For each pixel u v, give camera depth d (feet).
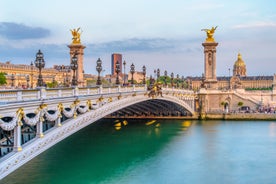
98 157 256.52
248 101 562.25
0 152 139.64
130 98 287.48
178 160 262.47
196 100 542.57
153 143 325.62
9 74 558.56
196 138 355.56
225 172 234.58
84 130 379.55
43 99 152.66
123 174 219.61
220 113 513.86
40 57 160.86
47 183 188.24
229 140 344.49
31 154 148.05
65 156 251.39
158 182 209.67
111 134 369.91
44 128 178.81
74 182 194.80
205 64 586.04
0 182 187.11
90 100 209.87
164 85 416.46
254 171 238.07
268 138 354.13
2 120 138.00
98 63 244.83
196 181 215.10
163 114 508.12
